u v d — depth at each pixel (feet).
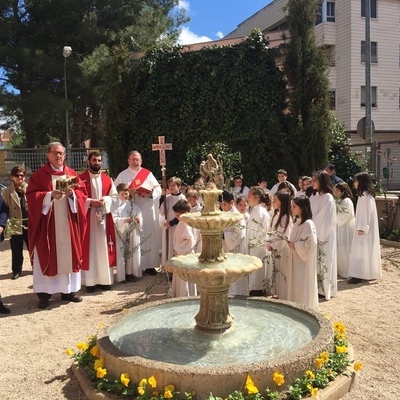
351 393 13.24
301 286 20.26
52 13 71.87
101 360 13.61
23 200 30.04
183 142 43.04
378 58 91.30
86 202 25.54
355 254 26.94
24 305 23.31
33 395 13.67
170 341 14.97
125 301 23.62
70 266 22.79
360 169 44.24
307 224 19.93
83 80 68.54
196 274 13.94
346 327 19.02
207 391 11.85
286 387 12.23
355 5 88.69
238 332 15.44
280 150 41.83
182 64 42.24
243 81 41.78
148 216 30.19
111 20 75.61
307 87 40.98
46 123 77.87
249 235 23.61
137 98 42.52
